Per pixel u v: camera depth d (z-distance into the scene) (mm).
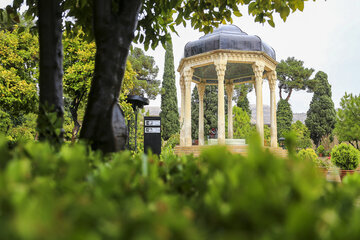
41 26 2098
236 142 14977
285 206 435
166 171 1093
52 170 812
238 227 473
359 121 11820
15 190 464
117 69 2148
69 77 13164
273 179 507
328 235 426
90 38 3578
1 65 13648
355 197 694
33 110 14117
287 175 563
